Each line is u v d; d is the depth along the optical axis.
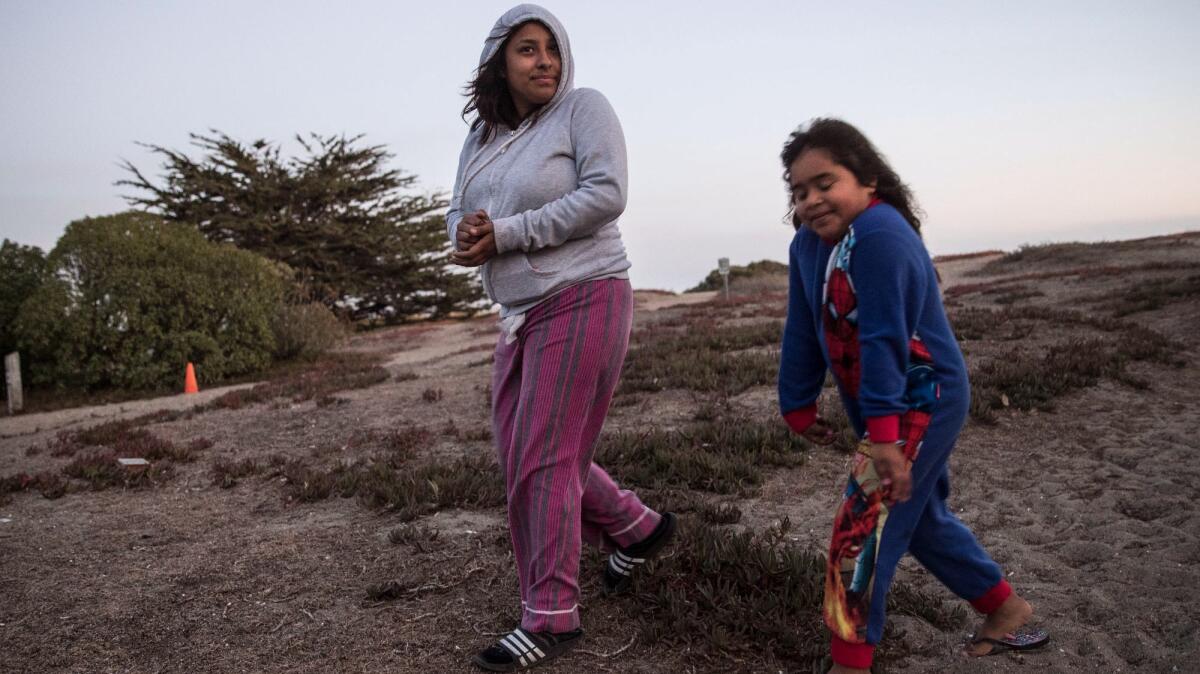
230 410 9.56
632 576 3.26
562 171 2.71
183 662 2.96
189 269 17.30
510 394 2.89
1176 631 2.89
